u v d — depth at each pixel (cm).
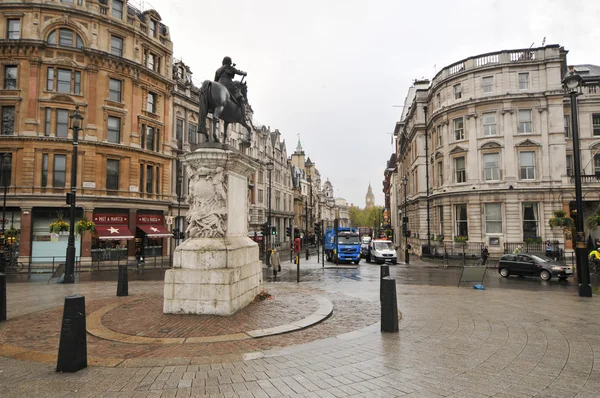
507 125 3259
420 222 4244
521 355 645
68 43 3080
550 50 3228
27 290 1464
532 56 3291
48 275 2347
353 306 1080
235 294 921
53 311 1012
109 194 3191
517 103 3262
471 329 822
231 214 1009
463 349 678
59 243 2958
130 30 3384
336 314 966
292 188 7594
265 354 640
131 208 3316
